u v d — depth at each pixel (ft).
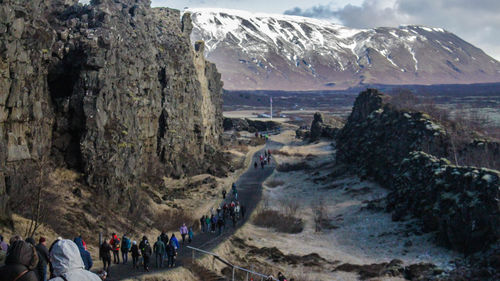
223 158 368.68
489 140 218.79
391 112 292.61
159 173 251.19
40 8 171.63
